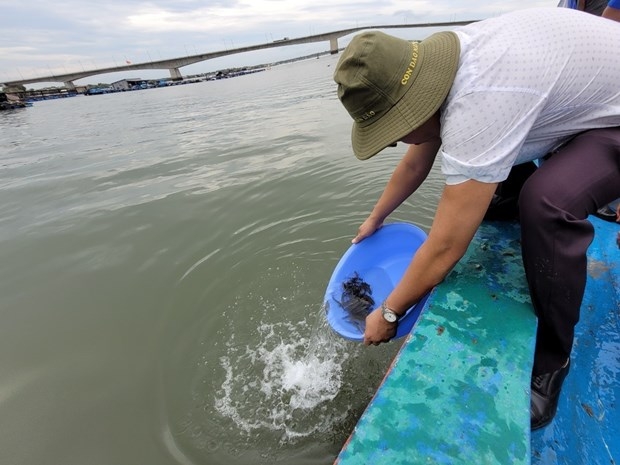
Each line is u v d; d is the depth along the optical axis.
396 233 2.22
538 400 1.25
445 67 1.10
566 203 1.12
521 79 1.04
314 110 8.70
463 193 1.07
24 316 2.76
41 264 3.37
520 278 1.37
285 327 2.57
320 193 4.18
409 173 1.92
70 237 3.77
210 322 2.62
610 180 1.16
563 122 1.22
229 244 3.43
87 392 2.16
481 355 1.12
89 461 1.81
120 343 2.48
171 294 2.89
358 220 3.62
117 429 1.96
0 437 1.93
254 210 3.97
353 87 1.12
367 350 2.38
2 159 7.48
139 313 2.73
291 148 5.85
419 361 1.12
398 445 0.94
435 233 1.15
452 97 1.09
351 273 2.15
